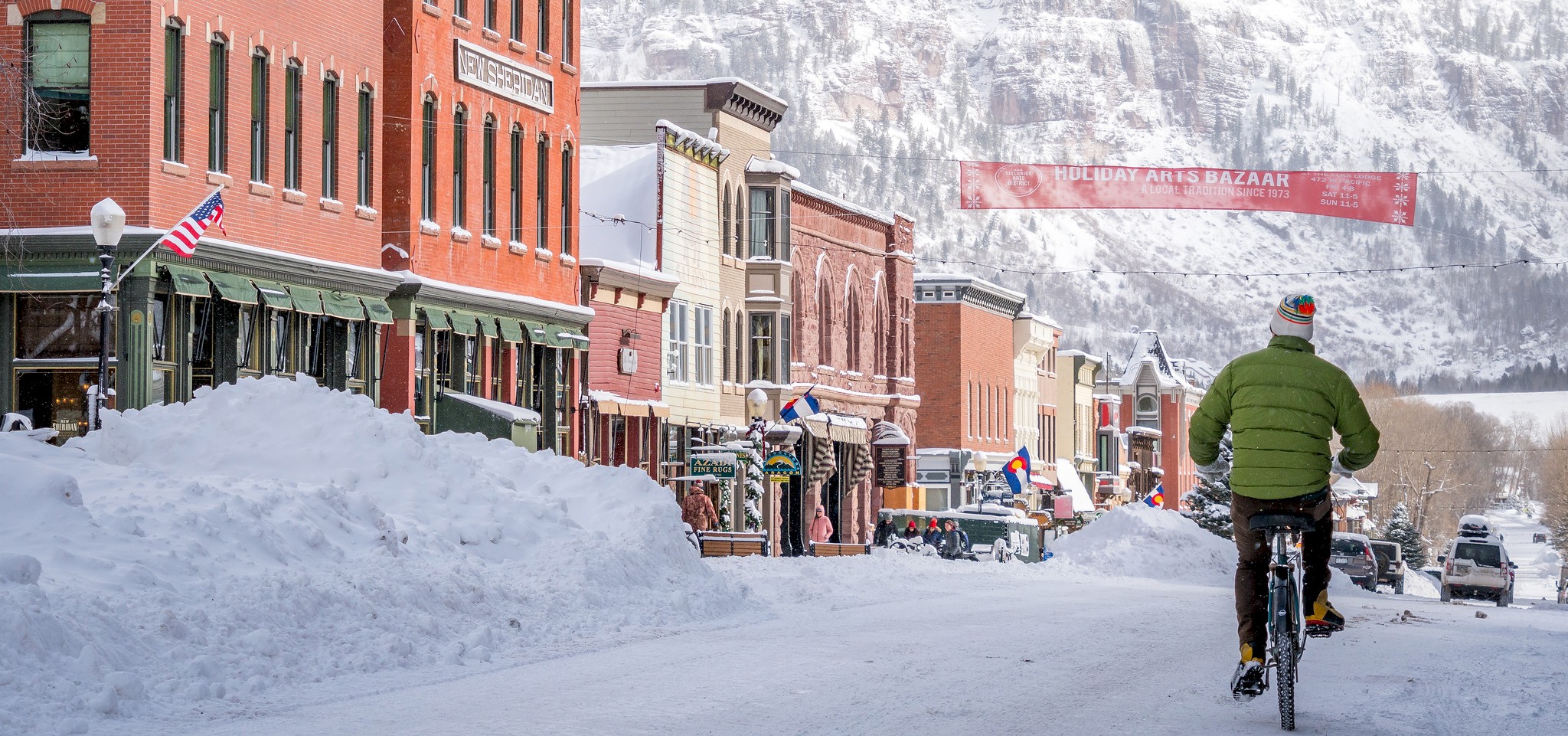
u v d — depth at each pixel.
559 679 34.97
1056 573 105.62
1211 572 116.06
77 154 79.75
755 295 157.50
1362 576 145.50
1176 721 30.36
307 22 92.12
